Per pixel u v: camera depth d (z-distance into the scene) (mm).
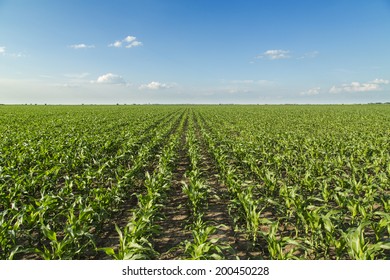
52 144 14117
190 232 6836
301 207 6297
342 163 11133
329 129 25688
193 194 7258
